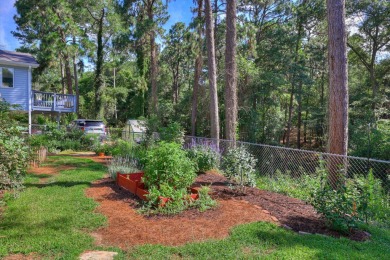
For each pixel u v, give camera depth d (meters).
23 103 14.96
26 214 4.26
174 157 5.08
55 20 21.45
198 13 17.33
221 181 6.54
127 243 3.36
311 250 3.13
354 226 3.67
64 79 33.16
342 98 6.36
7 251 3.06
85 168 8.23
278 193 5.86
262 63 21.91
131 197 5.25
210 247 3.20
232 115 11.02
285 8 21.09
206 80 19.88
